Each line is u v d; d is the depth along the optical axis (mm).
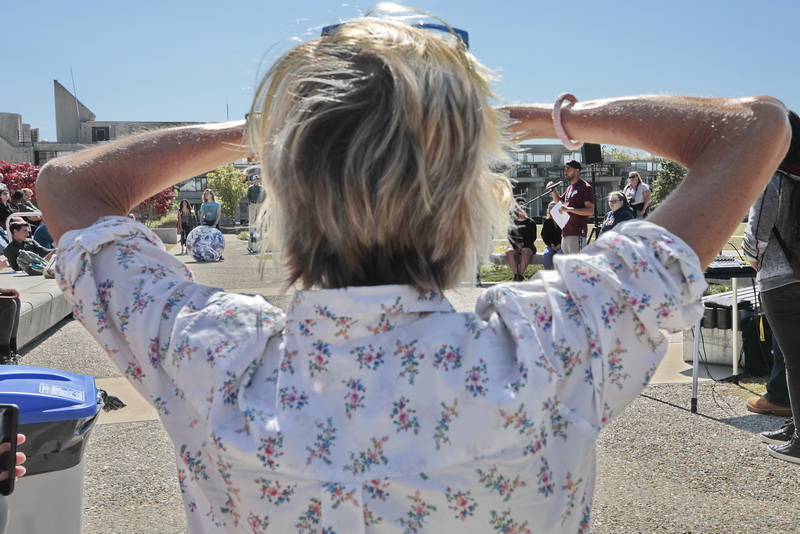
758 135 776
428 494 697
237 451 719
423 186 719
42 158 63188
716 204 771
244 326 790
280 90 771
